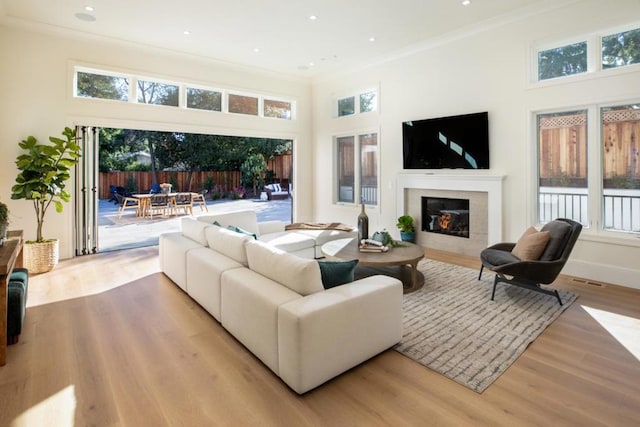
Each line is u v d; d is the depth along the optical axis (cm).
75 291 386
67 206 518
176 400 202
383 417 188
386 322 250
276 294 234
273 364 225
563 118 438
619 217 403
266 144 1378
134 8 435
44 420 185
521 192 468
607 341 270
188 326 300
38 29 480
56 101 499
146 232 741
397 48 581
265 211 1079
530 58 453
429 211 593
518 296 366
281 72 714
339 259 375
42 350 258
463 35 516
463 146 523
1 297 236
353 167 721
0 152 464
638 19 373
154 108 584
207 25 485
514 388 212
